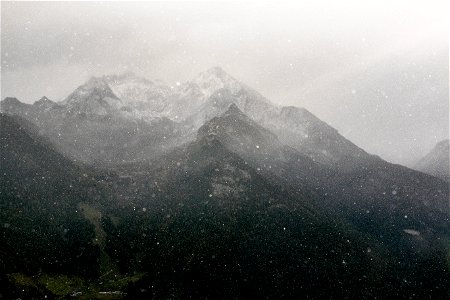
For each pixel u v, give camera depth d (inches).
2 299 5964.6
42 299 6397.6
